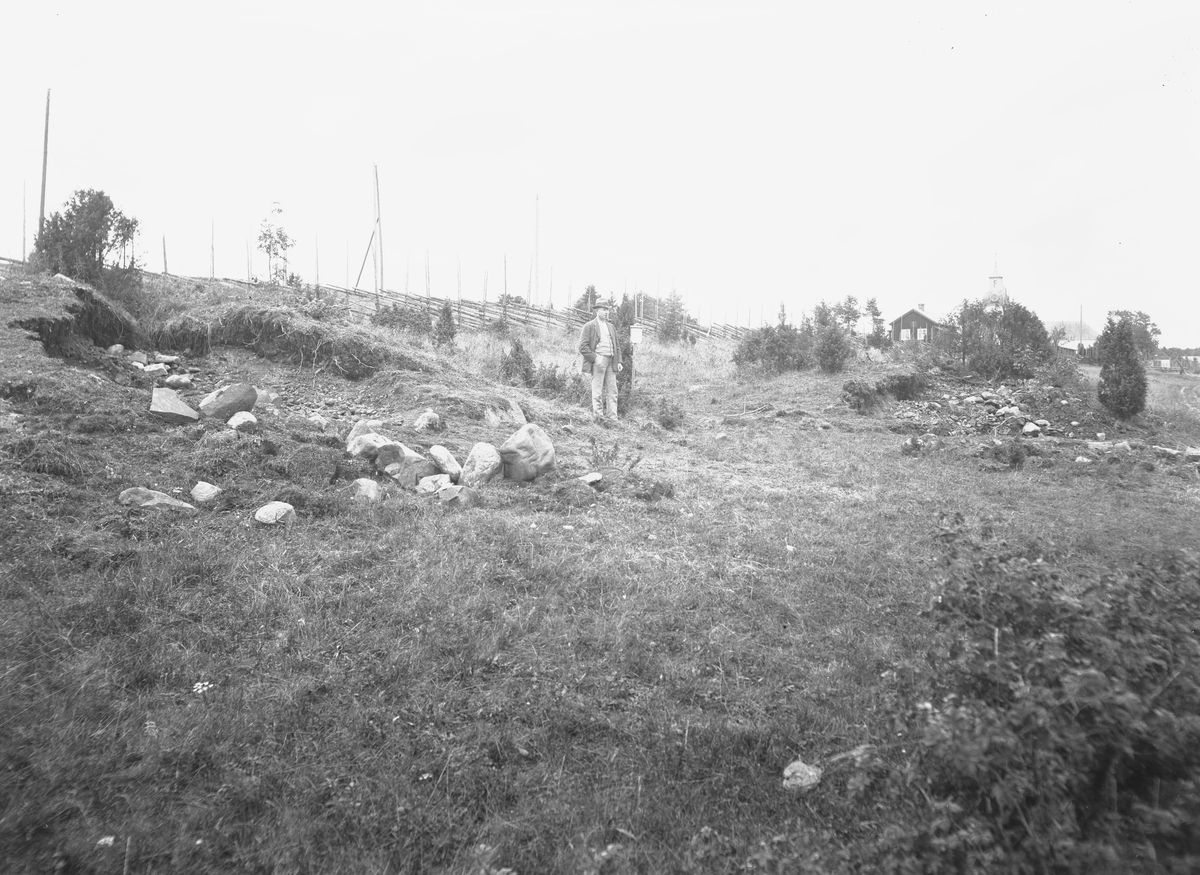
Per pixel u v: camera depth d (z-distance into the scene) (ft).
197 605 13.42
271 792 9.55
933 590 10.19
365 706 11.23
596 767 10.40
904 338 135.44
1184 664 7.18
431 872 8.61
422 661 12.41
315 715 10.96
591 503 22.56
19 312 26.71
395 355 37.37
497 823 9.24
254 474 20.13
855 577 17.87
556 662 12.81
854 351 69.62
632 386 55.01
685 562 18.11
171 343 34.60
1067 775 6.60
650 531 20.44
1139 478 32.76
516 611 14.37
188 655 11.98
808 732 11.30
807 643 14.39
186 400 27.09
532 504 21.94
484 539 17.83
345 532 17.52
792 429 45.24
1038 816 6.77
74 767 9.53
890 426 48.37
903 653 13.75
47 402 21.25
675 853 8.82
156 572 13.99
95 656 11.59
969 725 7.16
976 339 65.82
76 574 13.73
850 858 8.05
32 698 10.59
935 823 7.13
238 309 36.35
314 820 9.18
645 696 12.09
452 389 34.58
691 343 94.07
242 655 12.28
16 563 13.47
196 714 10.69
